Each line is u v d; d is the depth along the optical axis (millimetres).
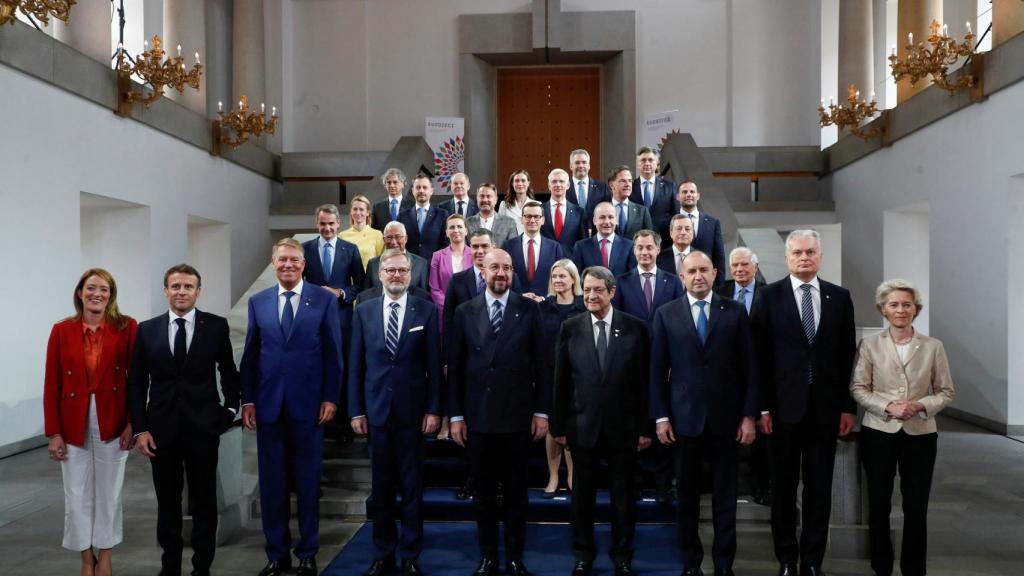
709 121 15070
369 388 4125
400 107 15234
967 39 8273
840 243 14195
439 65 15250
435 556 4426
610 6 15195
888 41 14023
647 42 15172
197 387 3939
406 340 4121
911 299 3863
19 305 7094
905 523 3904
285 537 4133
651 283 5094
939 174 9328
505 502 4156
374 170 13867
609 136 15703
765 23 14930
